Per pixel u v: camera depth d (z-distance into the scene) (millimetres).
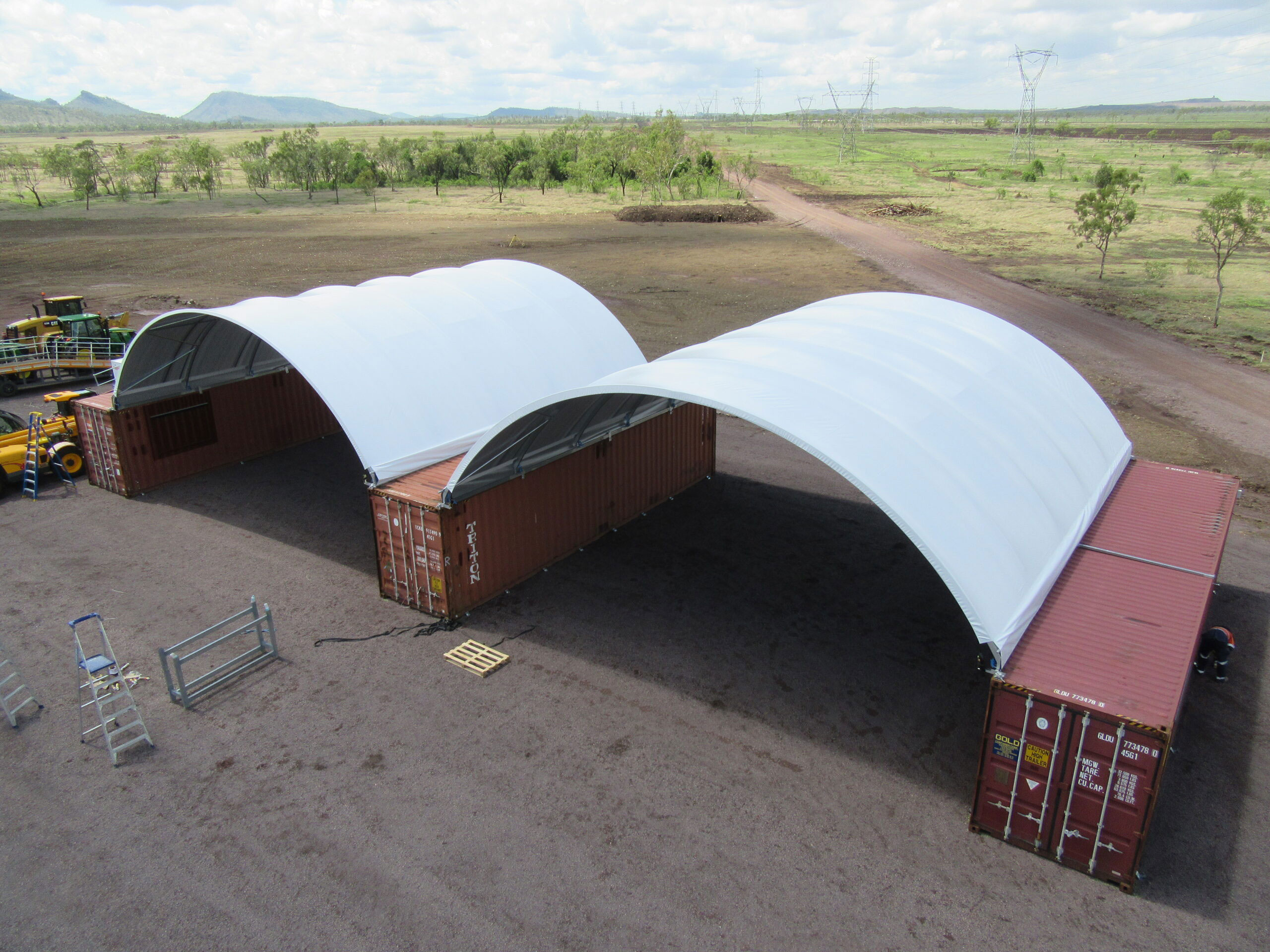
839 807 10797
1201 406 28219
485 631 15047
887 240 65375
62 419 23094
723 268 53906
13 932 8859
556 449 16984
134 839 10164
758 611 15812
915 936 8883
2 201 96812
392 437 16516
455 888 9438
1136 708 9172
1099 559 13008
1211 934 8945
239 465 23766
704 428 22125
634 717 12594
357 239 65688
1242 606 15914
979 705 13000
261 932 8859
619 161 114500
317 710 12773
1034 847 10062
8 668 13812
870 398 13391
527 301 22516
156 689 13305
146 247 62719
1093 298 44656
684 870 9719
